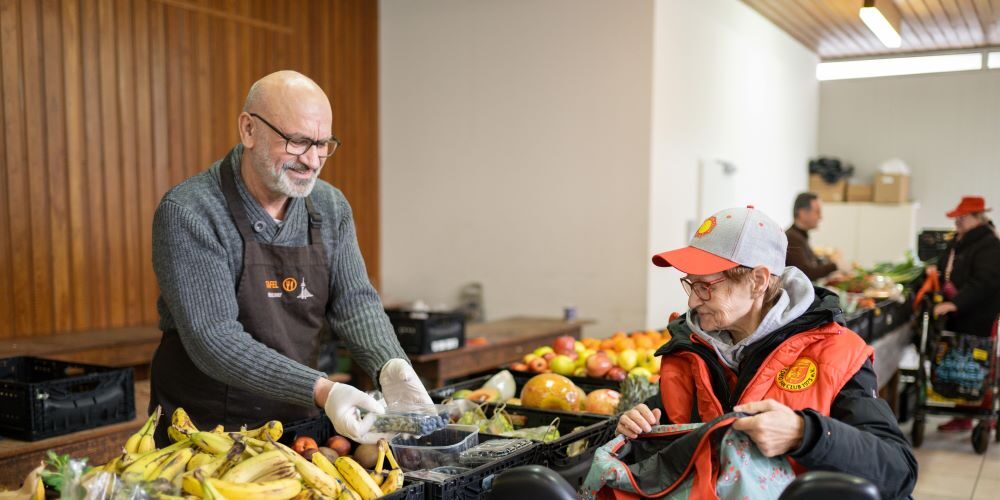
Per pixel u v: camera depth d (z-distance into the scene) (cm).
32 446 292
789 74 1049
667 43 671
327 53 703
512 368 343
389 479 172
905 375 668
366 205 757
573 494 138
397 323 471
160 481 148
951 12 881
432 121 744
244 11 623
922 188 1155
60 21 507
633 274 659
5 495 162
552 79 687
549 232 695
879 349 512
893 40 852
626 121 659
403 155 760
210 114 601
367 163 756
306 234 238
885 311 539
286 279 231
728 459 159
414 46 748
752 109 908
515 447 200
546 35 688
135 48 550
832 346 172
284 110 210
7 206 486
